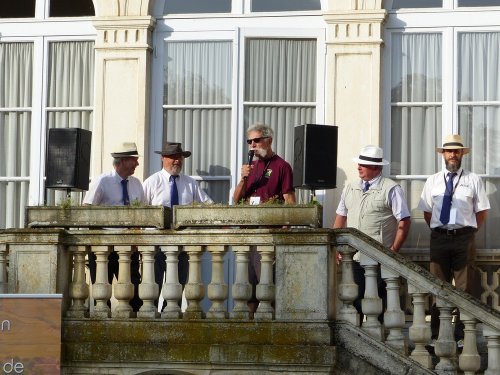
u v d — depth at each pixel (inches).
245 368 483.5
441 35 588.1
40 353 462.6
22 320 463.8
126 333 492.7
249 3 602.5
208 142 601.6
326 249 482.6
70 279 507.5
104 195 542.6
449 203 542.3
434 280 475.2
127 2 601.6
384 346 477.7
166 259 498.9
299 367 479.2
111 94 601.0
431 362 478.3
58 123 611.2
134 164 545.3
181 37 605.0
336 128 524.1
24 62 615.2
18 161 612.1
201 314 492.4
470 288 547.2
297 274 483.8
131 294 499.2
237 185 553.3
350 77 585.0
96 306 499.5
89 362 492.1
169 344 488.7
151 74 605.3
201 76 604.1
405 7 591.8
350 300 485.7
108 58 601.6
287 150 595.2
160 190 554.6
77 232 502.6
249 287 491.5
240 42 599.8
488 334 469.1
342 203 548.1
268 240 489.1
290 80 597.6
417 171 584.7
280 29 597.6
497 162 580.7
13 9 616.4
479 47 586.2
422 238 578.2
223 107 601.0
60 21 613.0
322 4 597.6
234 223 492.7
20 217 609.3
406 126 586.9
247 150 596.7
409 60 589.0
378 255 482.0
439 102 585.6
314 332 479.8
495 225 576.1
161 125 604.1
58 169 538.6
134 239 498.6
